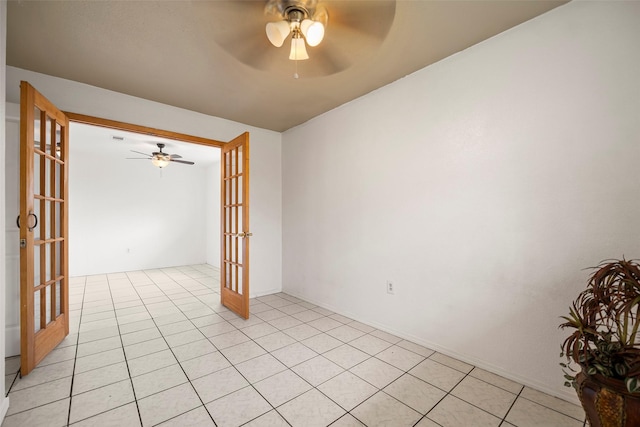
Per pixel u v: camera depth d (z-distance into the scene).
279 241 3.97
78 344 2.35
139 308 3.32
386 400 1.63
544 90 1.70
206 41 1.89
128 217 5.69
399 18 1.67
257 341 2.41
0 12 1.47
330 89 2.63
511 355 1.83
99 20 1.71
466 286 2.04
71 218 5.10
